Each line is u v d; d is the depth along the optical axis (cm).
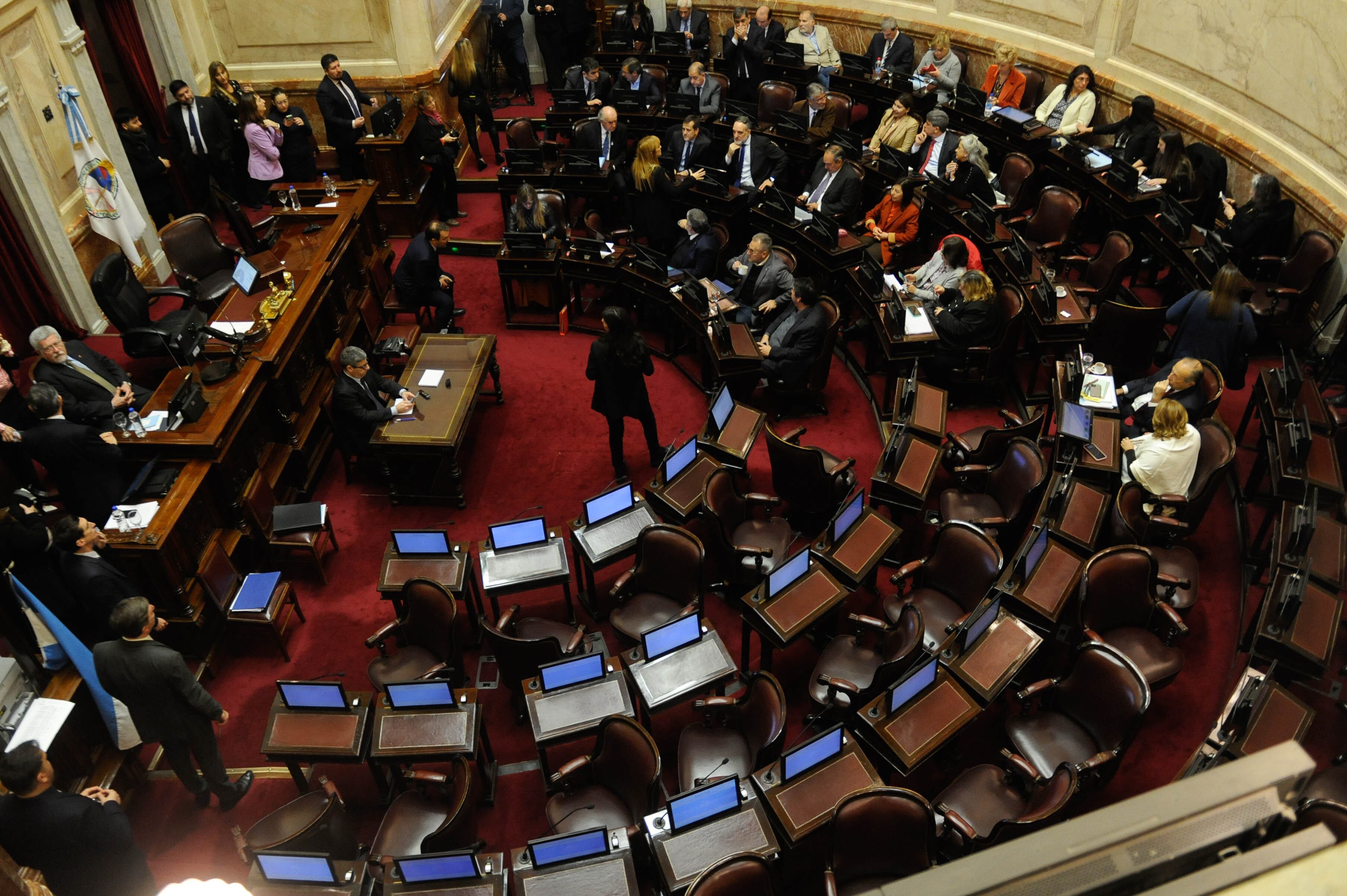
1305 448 657
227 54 1233
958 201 991
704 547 748
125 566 638
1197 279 865
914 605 600
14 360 829
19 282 873
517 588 663
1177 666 583
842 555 648
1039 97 1188
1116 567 588
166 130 1158
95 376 750
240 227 963
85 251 945
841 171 1017
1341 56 830
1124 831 127
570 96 1246
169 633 670
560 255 1009
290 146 1164
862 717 538
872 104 1255
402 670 639
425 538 674
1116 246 907
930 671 539
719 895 430
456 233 1193
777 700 528
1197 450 648
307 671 686
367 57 1239
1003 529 685
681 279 959
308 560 775
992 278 936
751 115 1177
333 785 548
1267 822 132
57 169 899
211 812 598
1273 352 888
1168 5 1031
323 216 998
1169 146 967
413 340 953
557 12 1390
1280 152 918
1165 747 590
